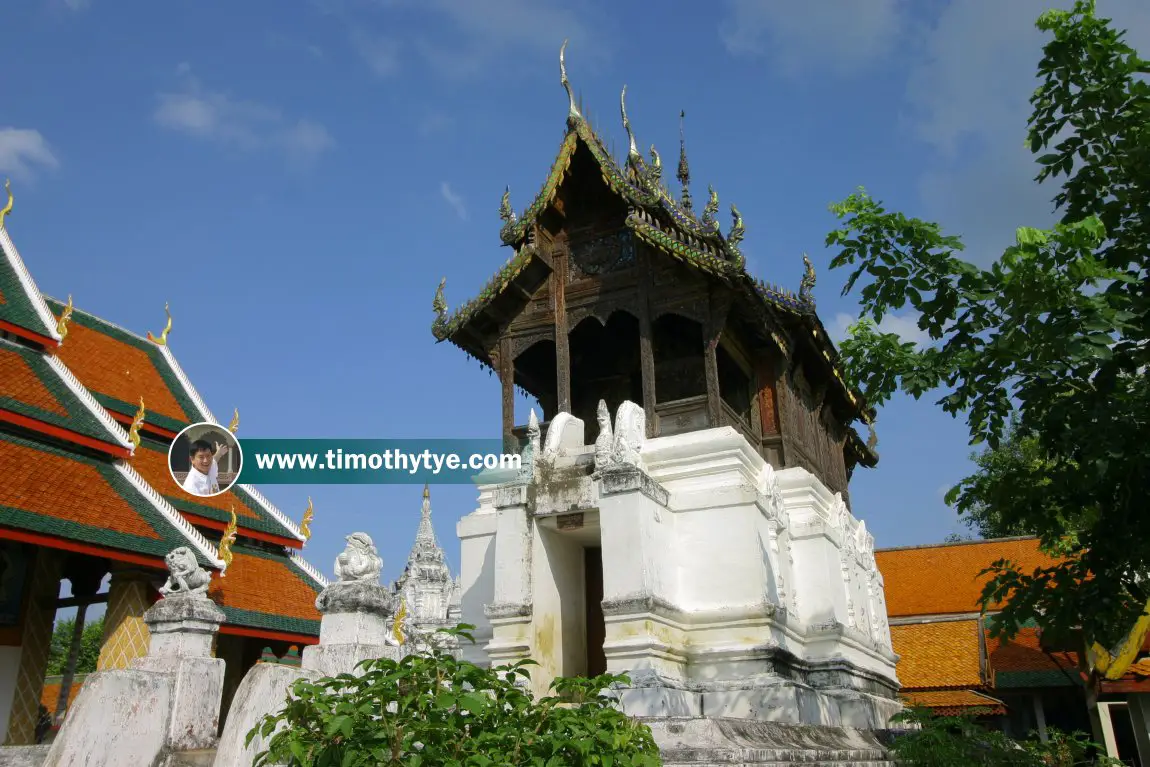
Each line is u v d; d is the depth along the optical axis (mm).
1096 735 18578
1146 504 9406
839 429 24953
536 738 5781
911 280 10047
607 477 14484
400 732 5629
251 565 22891
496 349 18906
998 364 9430
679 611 14594
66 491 17688
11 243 21438
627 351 20453
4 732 18469
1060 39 10008
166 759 8484
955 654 26016
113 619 18203
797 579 17297
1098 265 8805
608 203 18609
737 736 9578
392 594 9828
